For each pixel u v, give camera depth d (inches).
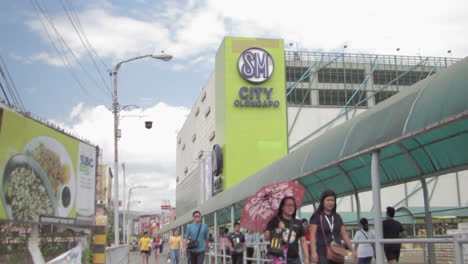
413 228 642.8
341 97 2121.1
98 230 488.7
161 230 3870.6
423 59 2185.0
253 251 829.2
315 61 2139.5
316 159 512.1
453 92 318.7
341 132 478.0
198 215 563.2
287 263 308.2
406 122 356.5
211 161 2252.7
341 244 308.2
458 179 1400.1
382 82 2149.4
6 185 297.3
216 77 2269.9
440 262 480.1
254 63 2069.4
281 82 2087.8
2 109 297.4
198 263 554.6
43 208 349.1
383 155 443.5
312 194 662.5
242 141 2022.6
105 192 3686.0
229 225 1321.4
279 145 2034.9
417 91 368.2
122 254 1029.8
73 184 412.8
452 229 629.3
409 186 1453.0
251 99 2054.6
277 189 381.4
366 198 1632.6
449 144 382.3
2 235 292.5
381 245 366.6
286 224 312.7
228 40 2092.8
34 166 338.0
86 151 448.5
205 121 2618.1
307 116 2084.2
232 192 909.2
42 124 354.3
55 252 375.9
